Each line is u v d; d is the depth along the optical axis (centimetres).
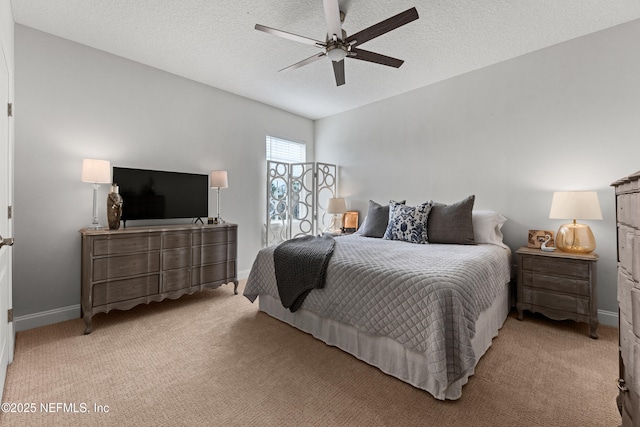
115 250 254
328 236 319
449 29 255
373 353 191
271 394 162
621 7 228
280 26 253
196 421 142
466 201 300
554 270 249
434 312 156
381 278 184
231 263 341
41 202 257
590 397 158
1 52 173
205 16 239
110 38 271
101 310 246
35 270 255
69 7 228
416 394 162
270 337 232
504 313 262
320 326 227
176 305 306
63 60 268
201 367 189
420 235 302
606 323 255
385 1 219
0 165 171
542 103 290
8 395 159
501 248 278
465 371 150
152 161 326
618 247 114
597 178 263
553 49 283
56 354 204
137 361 195
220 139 390
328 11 183
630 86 247
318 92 401
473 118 336
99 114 288
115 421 141
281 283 251
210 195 379
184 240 299
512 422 140
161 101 333
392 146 413
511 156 311
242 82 369
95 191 274
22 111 248
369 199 442
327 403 155
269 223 442
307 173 505
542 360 196
